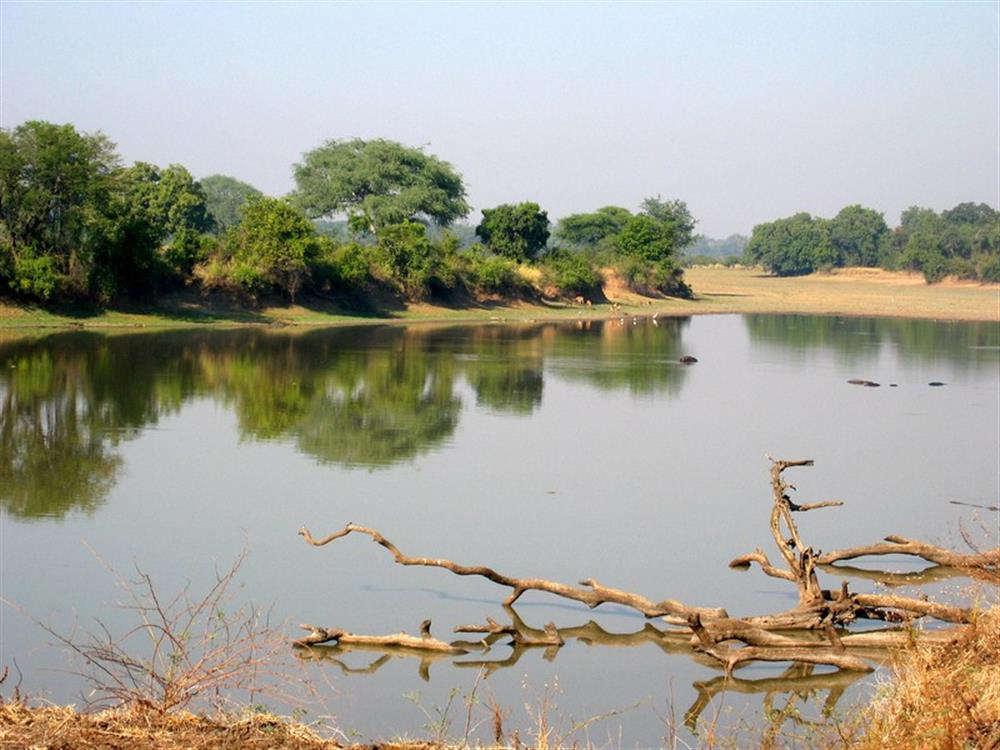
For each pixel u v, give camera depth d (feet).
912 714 27.48
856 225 625.00
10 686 36.86
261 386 115.96
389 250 241.96
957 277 482.69
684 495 70.95
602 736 35.81
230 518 61.41
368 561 54.90
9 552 53.52
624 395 119.14
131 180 200.34
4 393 103.71
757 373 143.02
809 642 43.24
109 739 26.22
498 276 260.21
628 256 331.16
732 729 34.83
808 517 66.23
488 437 90.38
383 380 124.77
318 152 374.02
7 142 172.14
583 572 54.39
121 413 95.30
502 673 41.78
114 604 46.50
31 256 174.81
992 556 50.49
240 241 213.46
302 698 36.86
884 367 154.10
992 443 92.99
